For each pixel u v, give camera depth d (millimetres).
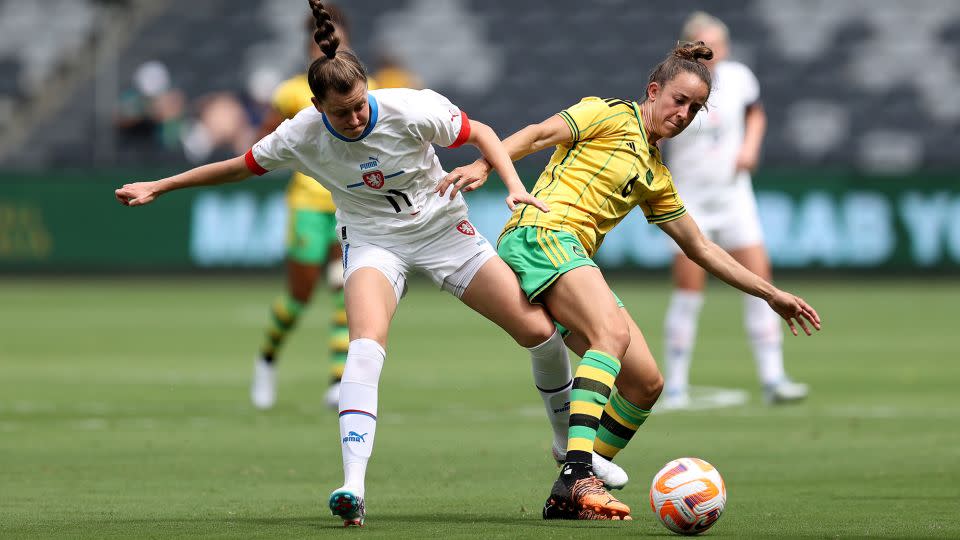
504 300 19562
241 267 82312
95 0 90875
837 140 92938
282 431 31781
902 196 77688
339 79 17625
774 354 37438
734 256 38156
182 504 20781
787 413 35031
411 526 18000
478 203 78312
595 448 21125
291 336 61031
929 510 19578
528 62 97562
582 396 18812
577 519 18734
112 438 30328
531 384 41906
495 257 19828
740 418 34062
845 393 39562
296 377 45281
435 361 49031
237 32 99438
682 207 20906
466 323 66375
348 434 18219
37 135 96312
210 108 88375
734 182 37844
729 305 74750
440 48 98562
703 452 27844
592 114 20203
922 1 97562
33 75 98875
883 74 95000
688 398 38688
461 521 18609
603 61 97188
